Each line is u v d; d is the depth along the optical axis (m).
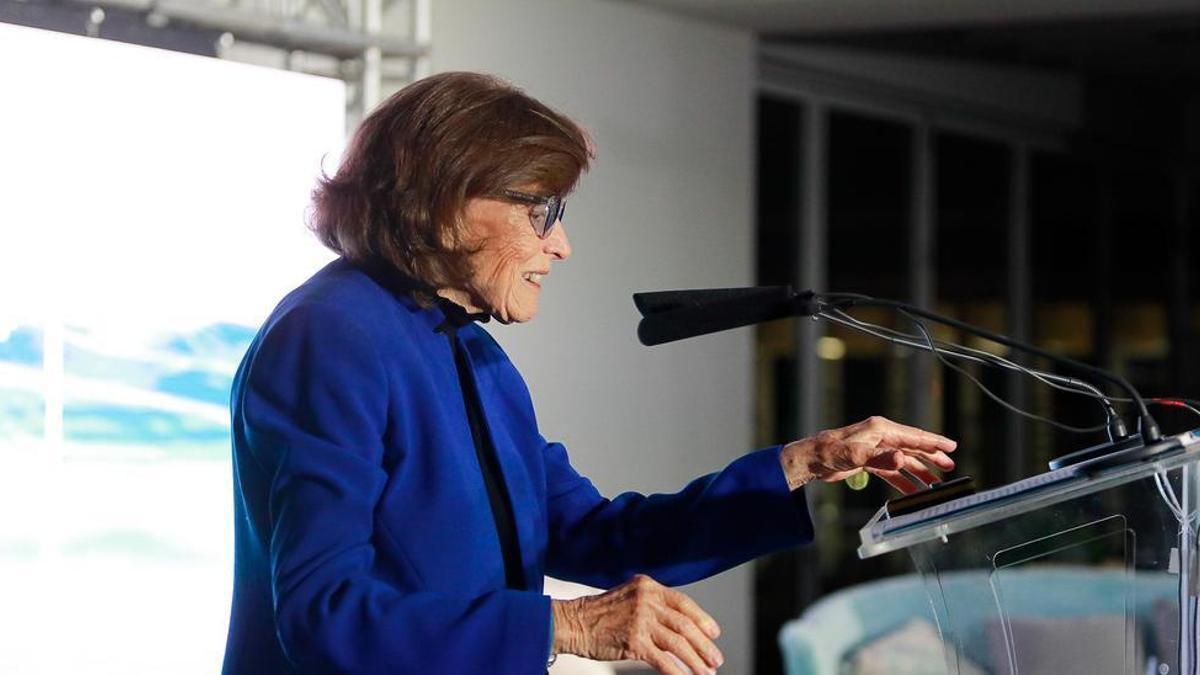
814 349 8.06
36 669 3.91
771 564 7.95
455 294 1.89
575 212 5.87
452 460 1.79
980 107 9.16
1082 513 1.63
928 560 1.62
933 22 6.50
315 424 1.70
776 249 7.97
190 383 4.16
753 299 1.90
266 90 4.31
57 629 3.94
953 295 9.02
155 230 4.11
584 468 5.91
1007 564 1.63
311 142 4.38
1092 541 1.64
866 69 8.34
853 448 1.99
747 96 6.68
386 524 1.75
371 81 4.84
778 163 7.98
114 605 4.02
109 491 4.02
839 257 8.30
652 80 6.21
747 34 6.64
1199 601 1.62
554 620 1.61
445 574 1.76
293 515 1.65
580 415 5.89
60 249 3.96
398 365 1.77
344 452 1.68
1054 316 9.95
